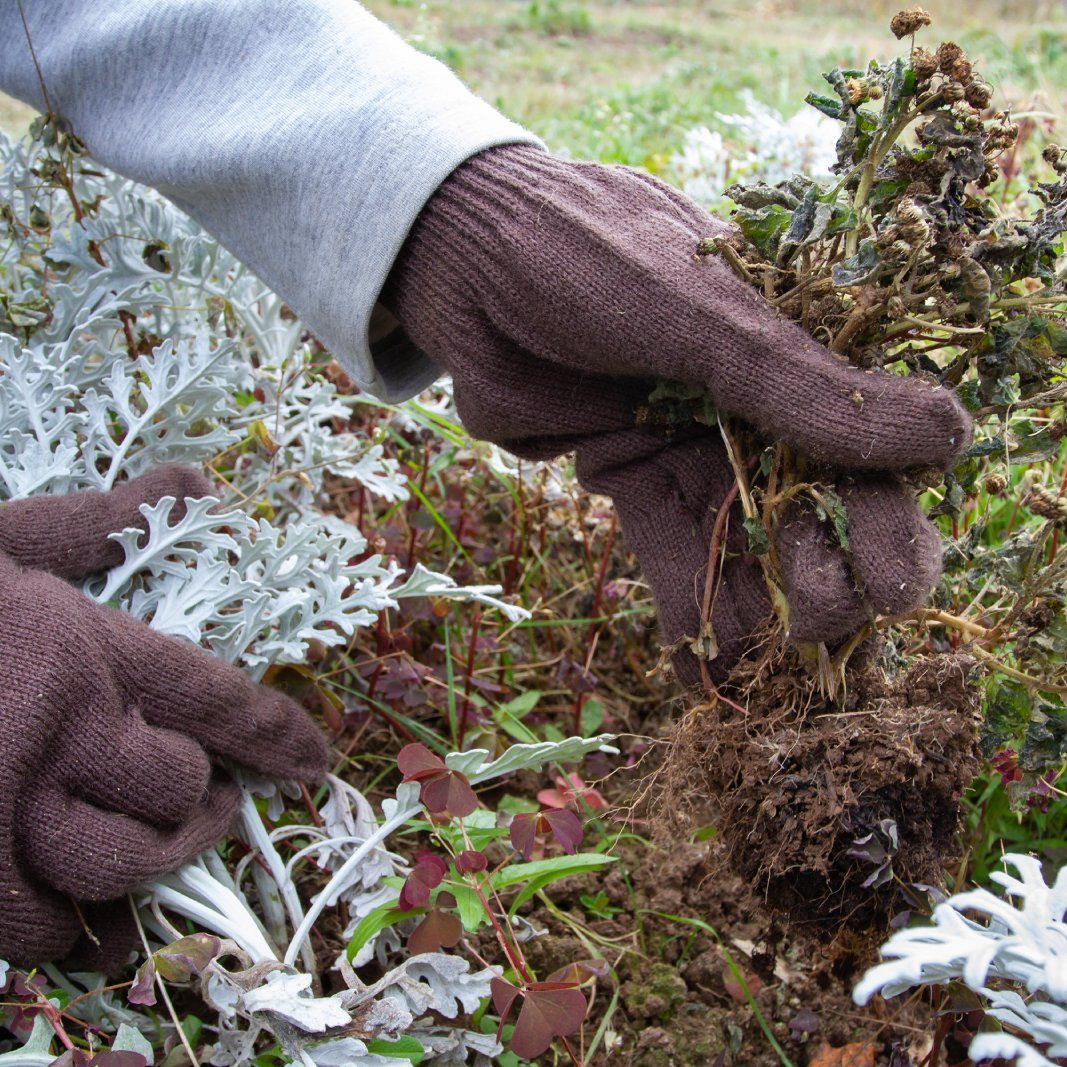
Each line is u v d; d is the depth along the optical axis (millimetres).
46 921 493
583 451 547
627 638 695
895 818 494
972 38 1678
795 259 500
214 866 544
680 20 2270
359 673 650
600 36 2037
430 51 1420
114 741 507
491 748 633
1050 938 435
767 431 495
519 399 536
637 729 684
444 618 666
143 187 692
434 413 681
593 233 508
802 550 489
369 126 536
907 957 428
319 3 562
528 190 521
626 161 1067
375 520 719
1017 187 820
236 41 565
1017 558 503
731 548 527
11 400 582
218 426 616
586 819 608
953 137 472
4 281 677
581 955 574
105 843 496
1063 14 1964
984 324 495
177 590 563
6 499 591
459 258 529
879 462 473
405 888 509
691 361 495
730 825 520
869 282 472
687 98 1402
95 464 618
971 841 591
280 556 568
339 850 552
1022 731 502
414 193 526
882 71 489
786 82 1362
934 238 476
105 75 590
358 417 757
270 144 548
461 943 562
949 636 578
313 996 516
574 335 515
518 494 688
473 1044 508
